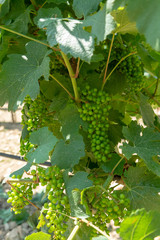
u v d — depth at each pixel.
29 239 0.69
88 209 0.70
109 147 0.79
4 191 2.26
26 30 0.84
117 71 0.90
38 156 0.76
